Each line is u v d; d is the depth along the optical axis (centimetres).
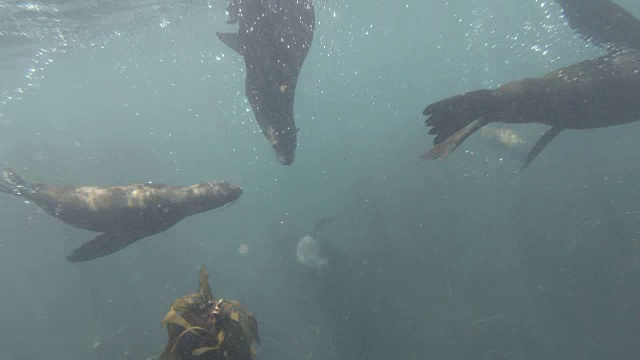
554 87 390
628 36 438
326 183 2266
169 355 234
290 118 491
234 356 229
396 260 1366
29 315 1900
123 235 511
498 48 3969
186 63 4322
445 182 1577
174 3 1825
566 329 981
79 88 4328
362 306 1252
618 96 390
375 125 3012
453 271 1268
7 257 1984
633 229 1051
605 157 1488
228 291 1661
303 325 1349
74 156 2233
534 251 1196
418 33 10081
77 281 1852
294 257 1684
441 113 379
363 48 8431
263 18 462
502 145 1184
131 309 1616
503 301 1118
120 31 2092
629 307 951
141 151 2464
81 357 1459
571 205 1262
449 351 1023
